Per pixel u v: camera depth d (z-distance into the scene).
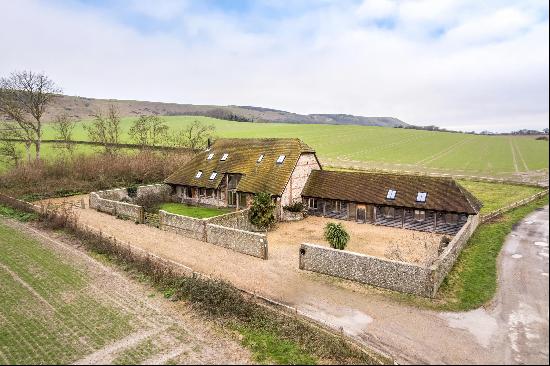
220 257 27.30
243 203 40.38
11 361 15.92
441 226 33.16
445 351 15.62
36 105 61.22
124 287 22.72
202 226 30.80
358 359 15.66
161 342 17.16
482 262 25.03
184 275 23.12
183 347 16.78
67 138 70.19
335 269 23.86
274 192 37.00
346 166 70.12
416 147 91.31
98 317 19.31
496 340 15.70
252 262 26.36
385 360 15.34
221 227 29.39
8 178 52.72
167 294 21.58
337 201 38.22
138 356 16.17
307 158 41.03
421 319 18.42
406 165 69.50
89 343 17.14
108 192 43.94
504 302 18.89
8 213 39.69
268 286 22.45
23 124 61.56
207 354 16.30
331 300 20.67
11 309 20.17
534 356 13.89
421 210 33.78
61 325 18.61
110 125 76.00
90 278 23.98
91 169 58.06
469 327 17.31
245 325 18.45
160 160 62.56
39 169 55.88
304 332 17.53
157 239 31.45
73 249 29.23
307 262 24.88
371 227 35.50
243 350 16.59
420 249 28.95
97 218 38.44
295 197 39.50
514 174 40.53
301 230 34.44
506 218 35.53
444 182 34.53
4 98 59.59
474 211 31.34
